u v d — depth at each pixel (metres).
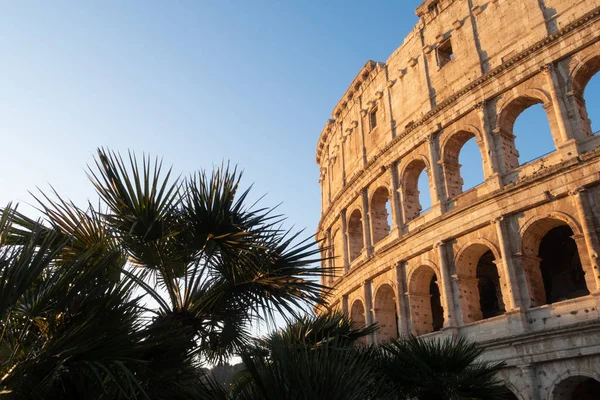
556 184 32.41
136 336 11.67
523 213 34.19
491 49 41.22
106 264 12.25
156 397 12.42
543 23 37.34
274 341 12.60
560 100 34.31
